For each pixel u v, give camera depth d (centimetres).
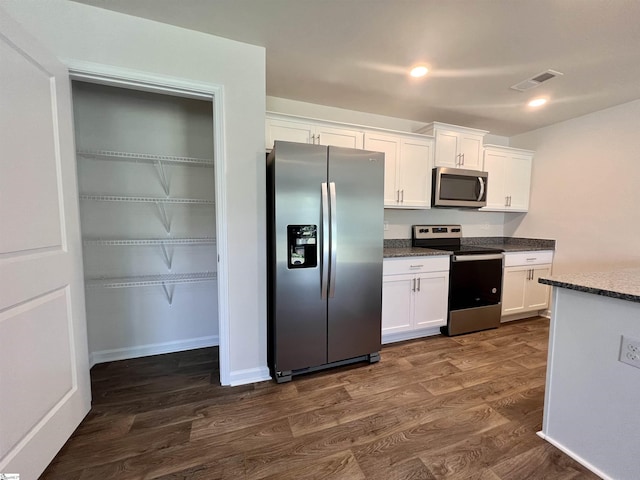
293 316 196
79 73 151
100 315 224
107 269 225
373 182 213
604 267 284
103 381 198
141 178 229
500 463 131
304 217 193
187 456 133
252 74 183
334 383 196
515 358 233
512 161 339
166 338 244
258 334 198
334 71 216
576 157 306
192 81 170
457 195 303
